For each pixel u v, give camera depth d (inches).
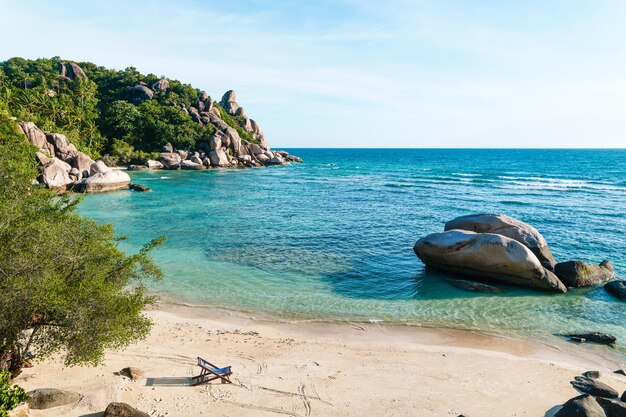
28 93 3307.1
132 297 460.1
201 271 974.4
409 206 1936.5
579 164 5403.5
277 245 1208.8
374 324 714.8
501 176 3627.0
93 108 3983.8
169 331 658.8
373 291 863.7
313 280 925.2
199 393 462.0
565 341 661.9
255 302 804.0
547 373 548.7
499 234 935.0
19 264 391.5
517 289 866.8
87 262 450.3
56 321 403.2
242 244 1214.9
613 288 851.4
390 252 1145.4
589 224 1537.9
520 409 457.1
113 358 542.9
